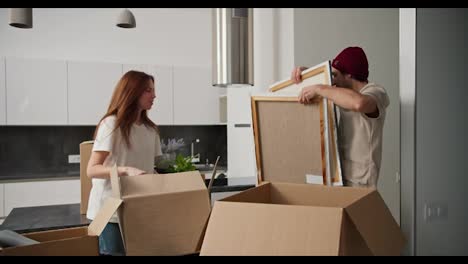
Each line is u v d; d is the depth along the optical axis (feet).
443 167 3.89
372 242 2.65
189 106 16.60
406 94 3.80
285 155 5.06
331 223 2.50
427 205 3.79
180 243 3.48
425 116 3.78
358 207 2.70
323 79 4.76
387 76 13.17
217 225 2.80
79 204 8.43
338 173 4.61
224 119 17.16
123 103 6.09
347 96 4.50
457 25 3.96
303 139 4.85
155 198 3.45
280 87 5.58
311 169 4.84
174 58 17.57
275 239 2.59
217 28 5.16
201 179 3.75
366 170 5.06
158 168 7.59
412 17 3.73
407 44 3.78
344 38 12.87
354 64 5.45
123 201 3.37
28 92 14.38
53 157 16.15
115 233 3.76
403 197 3.83
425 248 3.77
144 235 3.39
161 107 16.19
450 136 3.93
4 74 14.11
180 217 3.51
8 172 15.58
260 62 13.35
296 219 2.59
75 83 14.97
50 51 15.83
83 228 3.80
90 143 7.59
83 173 7.56
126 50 16.84
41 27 15.72
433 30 3.81
